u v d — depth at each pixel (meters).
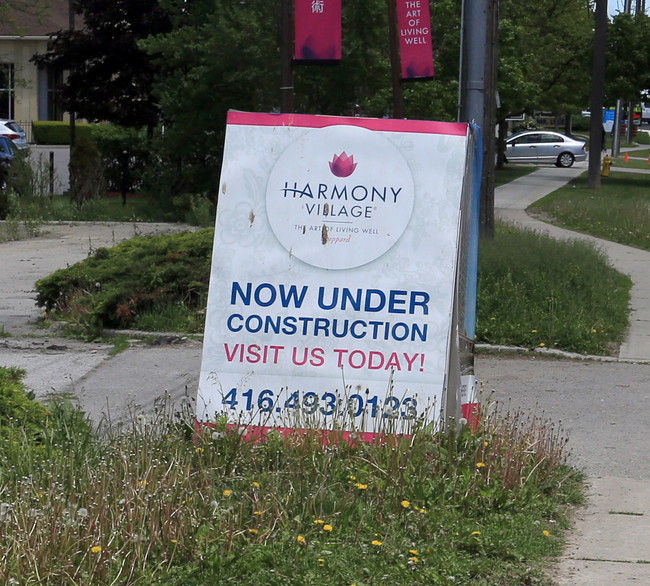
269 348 6.05
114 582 4.14
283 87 15.27
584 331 10.33
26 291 13.35
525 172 42.50
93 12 27.92
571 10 46.50
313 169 6.14
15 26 37.31
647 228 21.09
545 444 6.12
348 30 23.17
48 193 25.58
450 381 5.98
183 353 9.71
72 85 28.45
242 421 5.96
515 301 11.11
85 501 4.73
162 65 26.08
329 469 5.43
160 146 25.25
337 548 4.61
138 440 5.72
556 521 5.26
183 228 21.88
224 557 4.43
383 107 24.42
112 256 11.90
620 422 7.43
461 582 4.42
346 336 6.02
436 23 26.91
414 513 4.96
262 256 6.11
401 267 6.03
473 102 11.80
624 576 4.56
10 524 4.36
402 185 6.09
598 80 32.75
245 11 22.73
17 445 5.50
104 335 10.40
